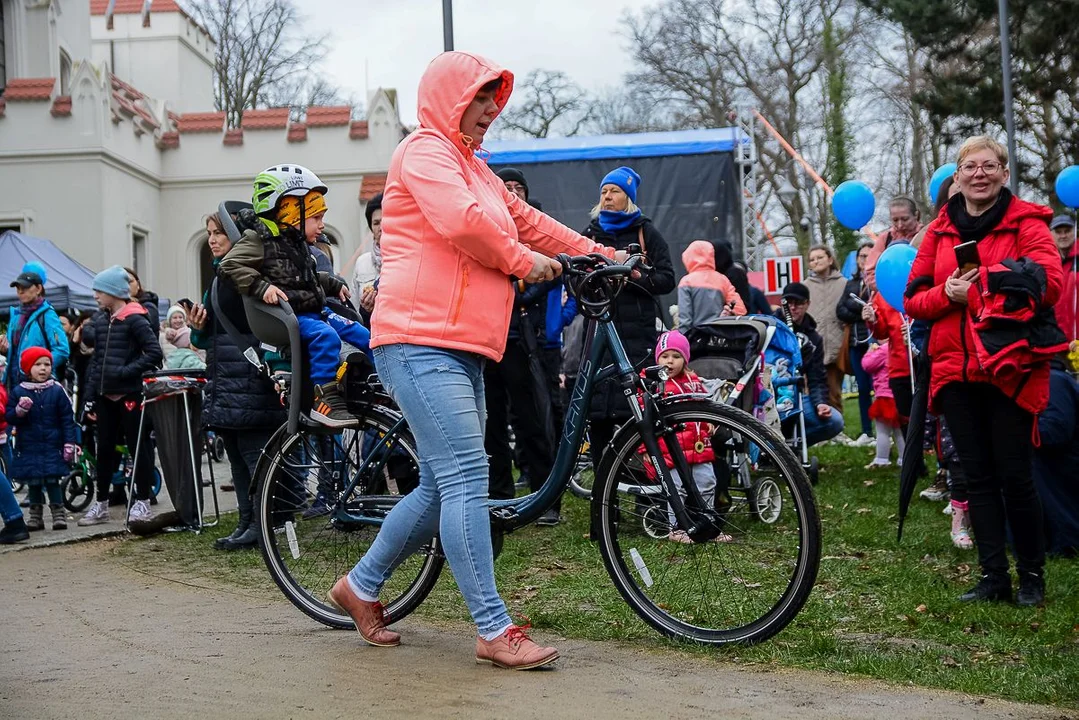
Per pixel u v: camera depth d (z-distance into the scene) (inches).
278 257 217.3
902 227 340.8
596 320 169.2
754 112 610.5
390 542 169.5
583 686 147.5
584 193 588.4
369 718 135.2
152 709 140.6
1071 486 238.2
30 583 237.6
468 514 157.5
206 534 303.3
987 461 200.2
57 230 822.5
